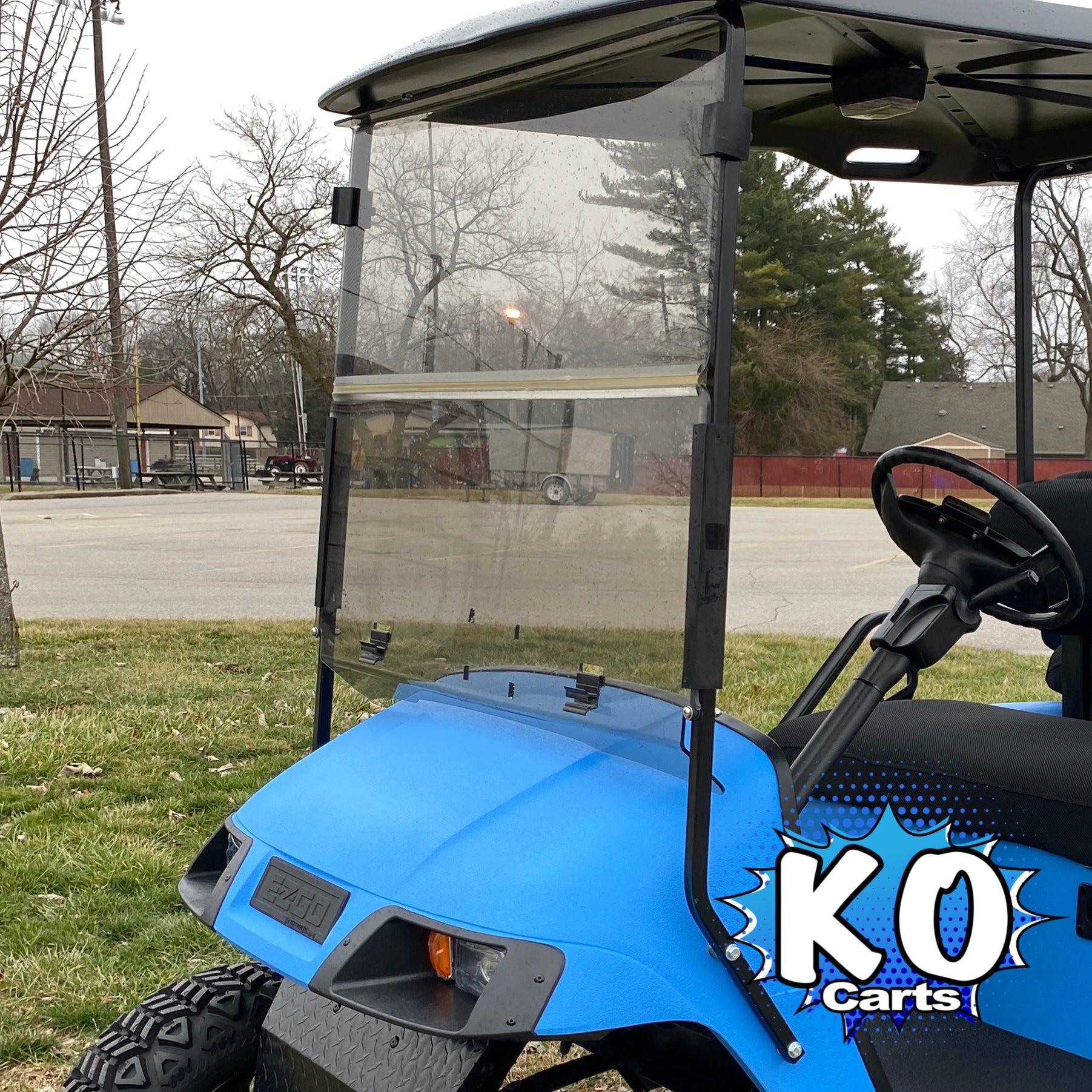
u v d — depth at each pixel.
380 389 2.09
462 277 1.93
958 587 1.85
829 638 7.74
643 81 1.63
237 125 18.28
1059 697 3.63
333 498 2.19
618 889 1.56
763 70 2.20
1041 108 2.51
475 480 1.91
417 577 2.02
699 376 1.54
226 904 1.81
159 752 5.35
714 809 1.65
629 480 1.65
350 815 1.81
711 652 1.52
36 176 6.92
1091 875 1.92
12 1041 2.93
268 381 53.62
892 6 1.57
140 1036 1.96
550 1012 1.47
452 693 1.96
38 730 5.60
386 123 2.09
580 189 1.73
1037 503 2.73
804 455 27.36
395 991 1.57
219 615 9.25
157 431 45.59
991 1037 1.92
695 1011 1.54
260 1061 1.89
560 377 1.76
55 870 3.96
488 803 1.73
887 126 2.65
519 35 1.69
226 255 18.45
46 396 10.61
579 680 1.75
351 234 2.16
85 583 11.24
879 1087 1.69
